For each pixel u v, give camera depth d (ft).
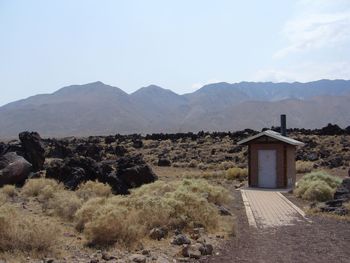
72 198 57.47
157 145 220.84
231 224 52.19
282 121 125.08
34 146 103.55
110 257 35.19
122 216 42.27
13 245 35.45
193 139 229.86
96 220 41.14
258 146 105.19
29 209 59.93
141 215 46.34
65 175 85.20
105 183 83.10
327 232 49.03
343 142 185.98
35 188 75.05
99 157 166.81
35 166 102.42
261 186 104.06
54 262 33.40
